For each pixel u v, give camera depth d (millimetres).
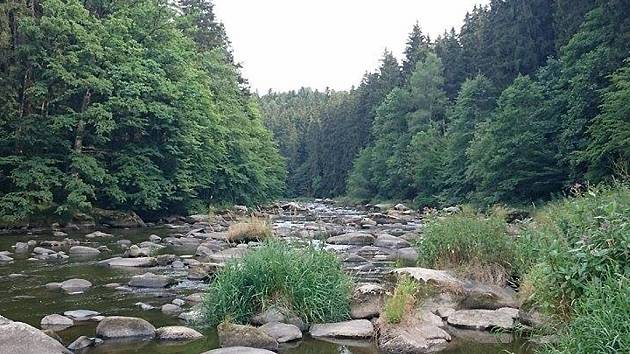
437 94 61906
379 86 78375
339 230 22375
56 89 26000
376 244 17281
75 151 25812
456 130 47656
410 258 14117
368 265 12867
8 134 25016
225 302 8117
